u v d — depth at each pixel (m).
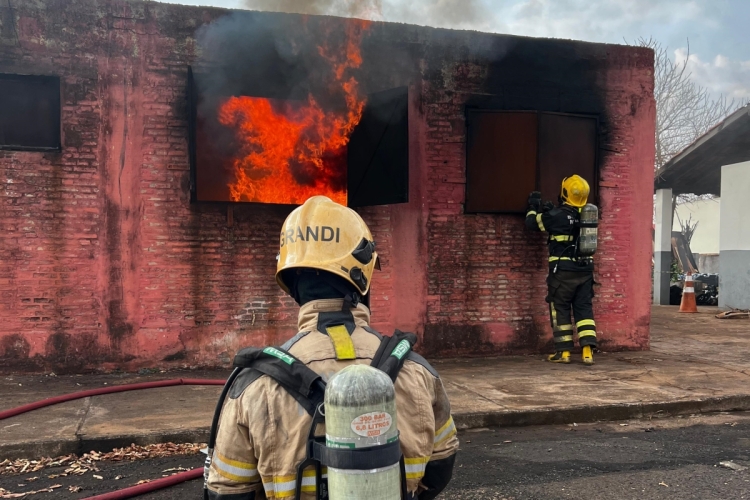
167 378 6.70
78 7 6.78
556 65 8.24
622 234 8.59
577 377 6.79
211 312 7.19
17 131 6.71
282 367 1.40
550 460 4.38
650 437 4.99
